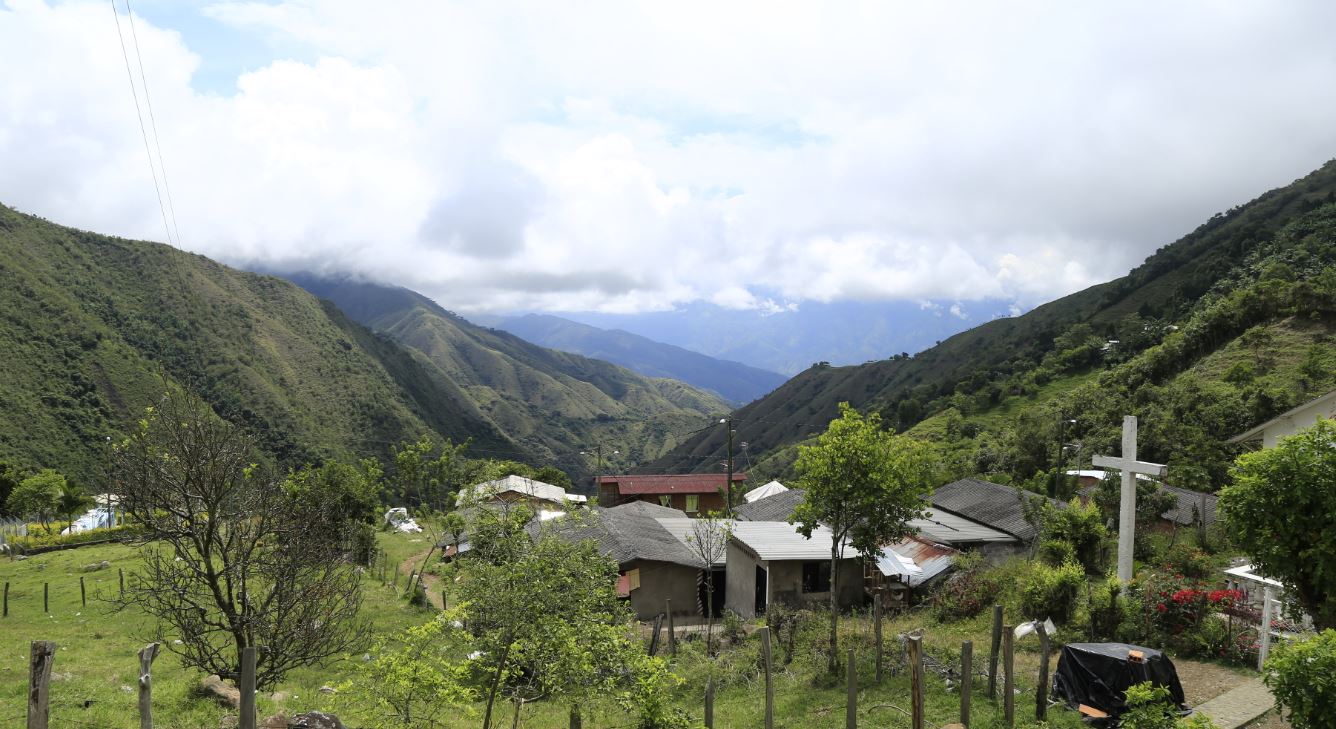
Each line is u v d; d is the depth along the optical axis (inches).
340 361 6633.9
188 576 565.6
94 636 900.6
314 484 1334.9
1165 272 4810.5
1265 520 488.4
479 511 882.1
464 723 589.9
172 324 5472.4
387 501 2827.3
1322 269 2938.0
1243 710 534.6
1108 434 2226.9
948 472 2300.7
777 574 1152.2
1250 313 2618.1
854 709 517.7
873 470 746.2
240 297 6678.2
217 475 551.8
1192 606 692.1
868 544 795.4
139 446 551.5
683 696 754.2
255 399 5108.3
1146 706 413.1
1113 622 720.3
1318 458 470.6
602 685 492.7
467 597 504.4
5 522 2377.0
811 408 6653.5
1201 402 2071.9
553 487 2416.3
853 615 1012.5
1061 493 1868.8
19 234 5334.6
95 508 2438.5
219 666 610.9
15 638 870.4
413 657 454.9
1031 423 2566.4
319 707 616.7
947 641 801.6
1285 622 630.5
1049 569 836.6
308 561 587.8
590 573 524.4
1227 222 5118.1
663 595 1289.4
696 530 1257.4
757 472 4279.0
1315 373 2004.2
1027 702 589.3
